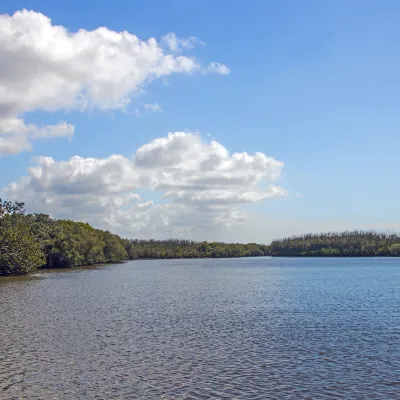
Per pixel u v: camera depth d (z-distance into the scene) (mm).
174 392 25297
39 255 140750
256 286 94875
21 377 27922
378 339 38406
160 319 49156
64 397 24594
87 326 44625
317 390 25547
